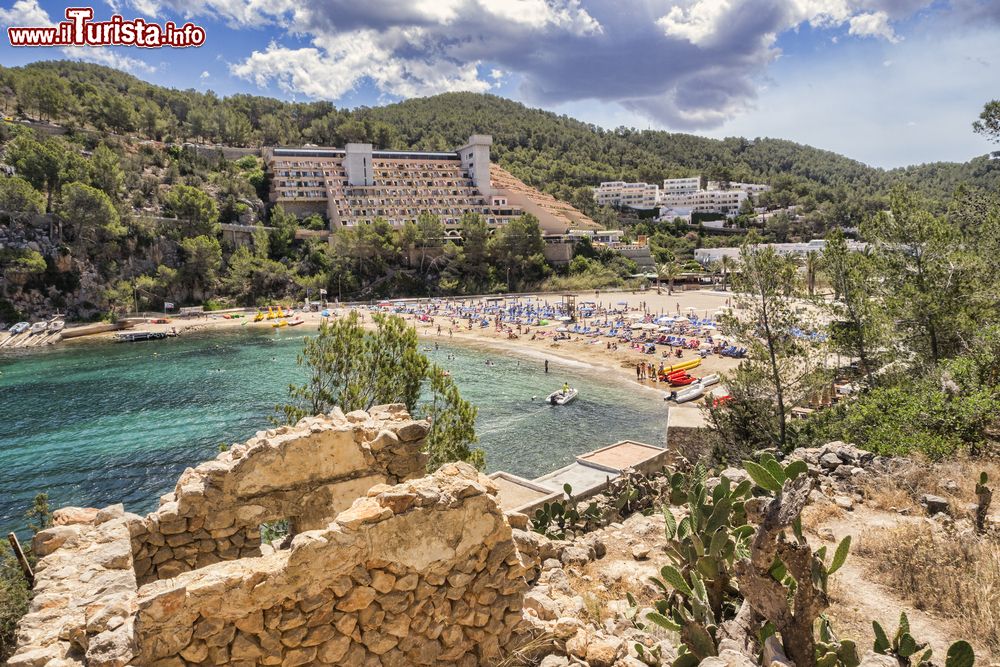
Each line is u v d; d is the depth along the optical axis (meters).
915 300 24.17
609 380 58.66
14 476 34.31
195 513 8.56
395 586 6.70
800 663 5.95
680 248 160.88
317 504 9.18
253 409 47.94
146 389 54.72
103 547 8.00
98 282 97.94
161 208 122.00
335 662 6.37
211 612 5.77
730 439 24.27
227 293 111.75
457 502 7.14
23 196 93.69
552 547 11.73
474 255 128.75
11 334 82.94
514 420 45.31
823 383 22.86
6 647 9.56
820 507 12.59
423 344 77.69
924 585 8.98
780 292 22.95
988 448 15.23
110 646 5.68
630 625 8.66
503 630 7.61
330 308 108.50
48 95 140.38
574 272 136.12
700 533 8.09
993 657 7.30
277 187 146.38
